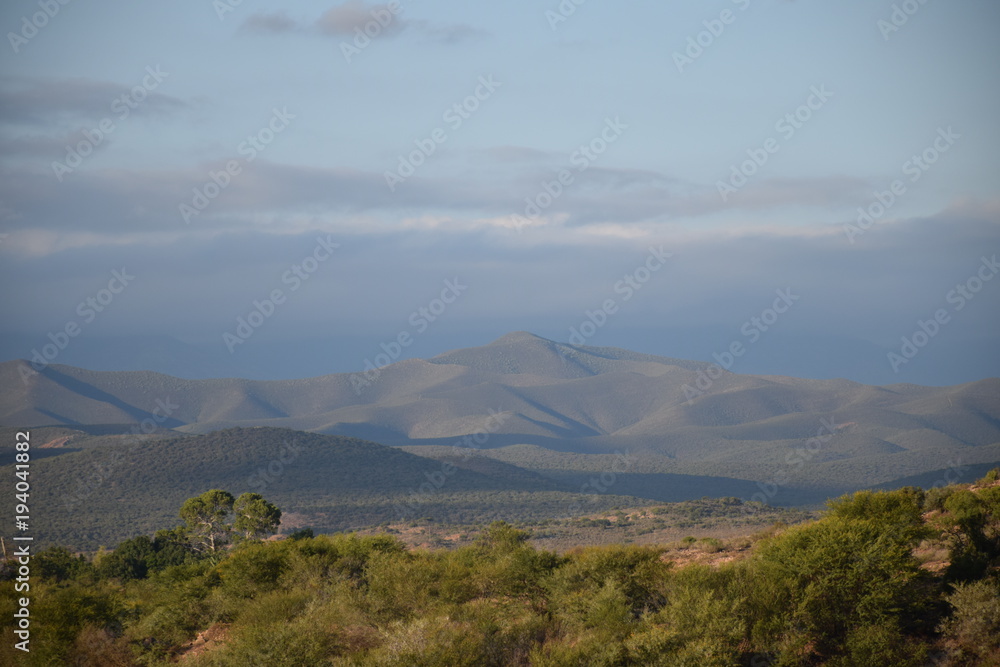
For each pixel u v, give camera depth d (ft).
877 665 41.29
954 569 48.16
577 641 47.09
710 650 41.98
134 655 60.03
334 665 46.75
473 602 57.31
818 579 45.70
